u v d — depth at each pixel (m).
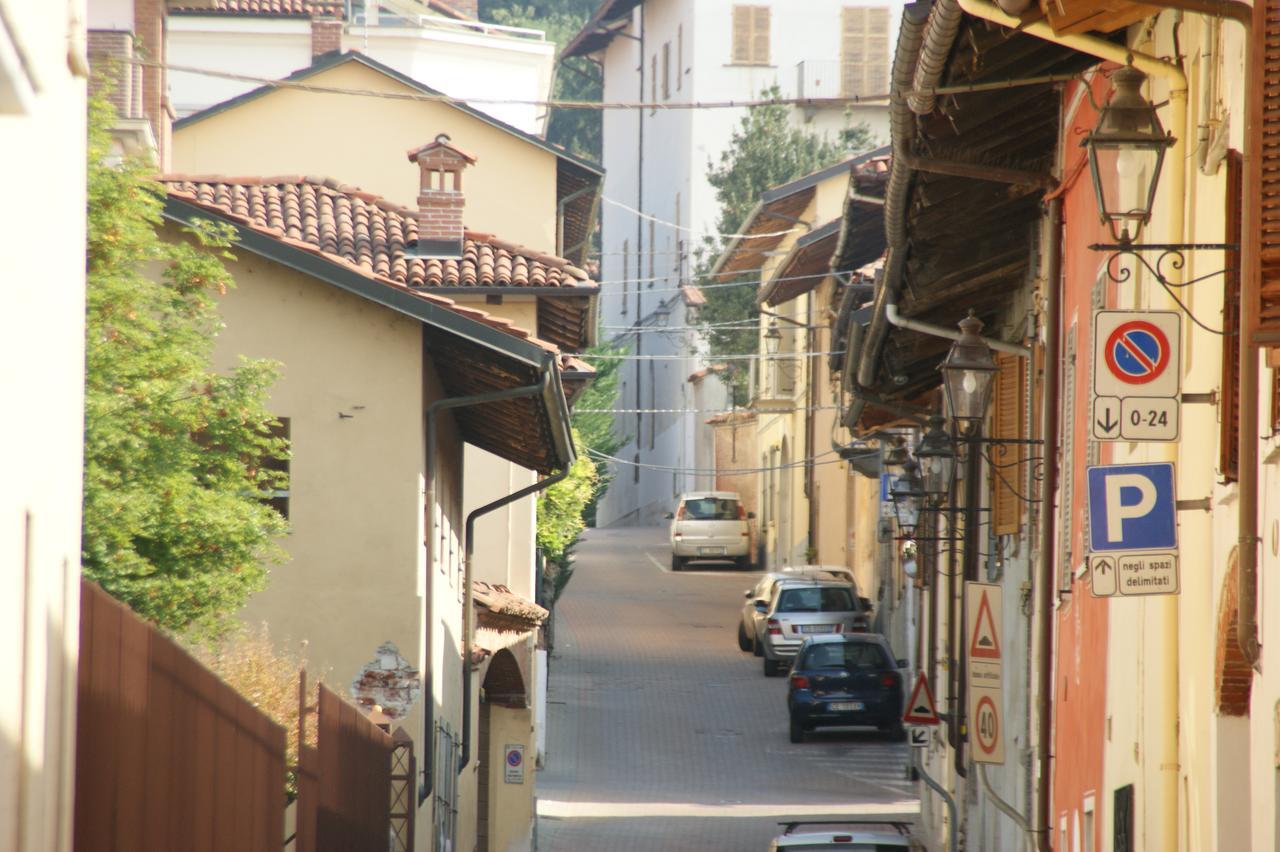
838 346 70.06
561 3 197.50
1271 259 15.34
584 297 54.91
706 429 154.88
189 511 30.39
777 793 69.56
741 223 133.00
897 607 87.94
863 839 41.81
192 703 20.34
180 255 33.28
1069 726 32.59
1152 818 23.83
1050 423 31.56
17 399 15.10
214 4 64.88
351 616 42.03
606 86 186.38
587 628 110.19
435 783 44.81
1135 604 25.56
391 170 78.12
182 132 77.75
